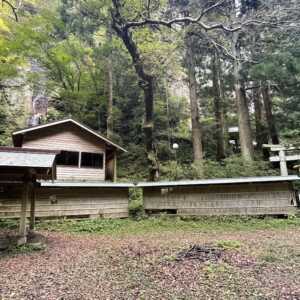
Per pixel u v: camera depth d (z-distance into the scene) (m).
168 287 4.67
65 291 4.75
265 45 15.91
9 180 8.33
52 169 8.47
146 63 15.98
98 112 24.78
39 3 20.64
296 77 14.57
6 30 19.17
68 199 13.57
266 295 4.19
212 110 25.78
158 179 15.73
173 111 25.69
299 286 4.48
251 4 16.47
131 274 5.43
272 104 21.53
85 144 17.00
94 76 23.88
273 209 12.37
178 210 13.69
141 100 24.55
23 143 15.45
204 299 4.15
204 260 5.98
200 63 21.08
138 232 10.55
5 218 12.40
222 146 22.38
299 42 14.49
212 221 12.20
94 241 9.01
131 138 24.50
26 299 4.47
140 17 14.83
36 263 6.60
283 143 16.38
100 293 4.58
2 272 5.98
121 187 14.27
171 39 16.06
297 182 14.16
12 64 19.22
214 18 16.62
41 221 12.63
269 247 7.01
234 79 18.55
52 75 22.31
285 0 13.52
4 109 24.48
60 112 25.30
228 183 12.65
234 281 4.79
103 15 15.50
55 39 21.23
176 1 16.06
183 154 23.64
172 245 7.69
